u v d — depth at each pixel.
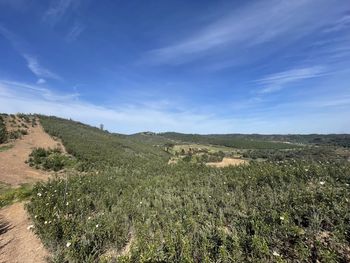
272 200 7.08
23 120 40.62
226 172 13.79
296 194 6.95
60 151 28.20
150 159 32.22
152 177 15.73
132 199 9.77
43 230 6.64
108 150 32.78
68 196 10.22
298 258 4.46
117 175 17.28
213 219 6.40
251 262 4.47
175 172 17.28
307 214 5.67
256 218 5.90
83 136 40.41
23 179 18.09
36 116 47.69
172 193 10.17
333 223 5.23
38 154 25.34
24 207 10.18
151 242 5.54
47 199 9.59
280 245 4.81
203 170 16.67
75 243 5.84
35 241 7.01
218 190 9.45
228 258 4.60
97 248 5.94
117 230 6.53
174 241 5.37
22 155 24.86
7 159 22.86
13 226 8.61
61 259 5.58
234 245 4.84
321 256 4.28
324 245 4.60
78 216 8.06
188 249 4.79
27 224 8.61
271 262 4.45
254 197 7.95
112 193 11.35
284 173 9.88
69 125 49.41
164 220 6.93
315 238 4.78
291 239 4.88
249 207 7.05
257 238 4.66
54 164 23.00
